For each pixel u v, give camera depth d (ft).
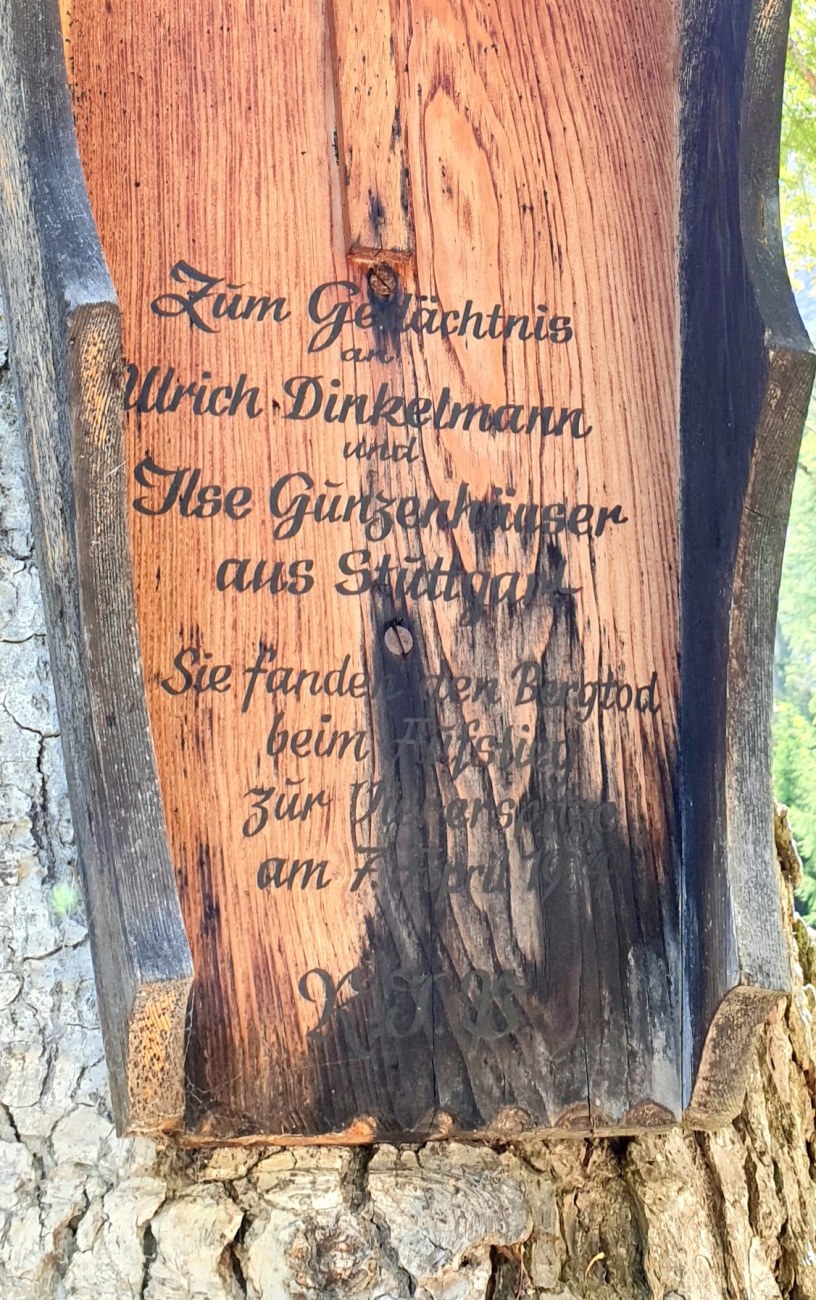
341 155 1.88
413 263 1.90
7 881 1.78
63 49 1.65
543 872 1.84
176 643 1.74
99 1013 1.73
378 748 1.80
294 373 1.83
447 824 1.81
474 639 1.86
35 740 1.82
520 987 1.80
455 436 1.89
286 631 1.78
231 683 1.75
